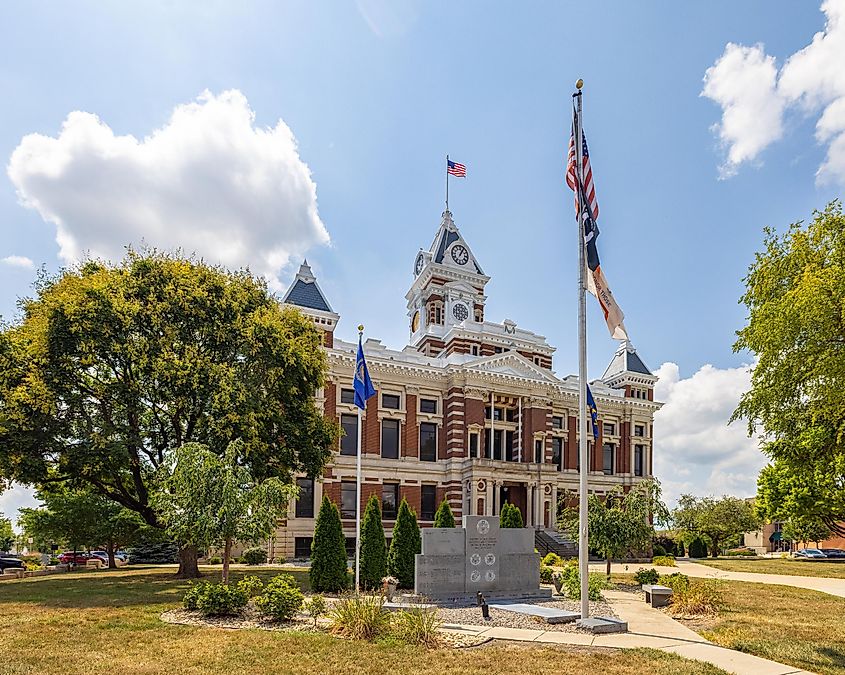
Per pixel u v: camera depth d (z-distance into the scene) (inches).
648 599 918.4
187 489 834.8
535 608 792.9
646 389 2738.7
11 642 584.4
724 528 2751.0
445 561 914.7
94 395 1200.2
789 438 719.1
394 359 2188.7
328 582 1038.4
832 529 1056.2
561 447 2448.3
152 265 1266.0
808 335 638.5
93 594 928.3
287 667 493.7
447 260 2760.8
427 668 494.0
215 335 1267.2
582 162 789.9
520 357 2353.6
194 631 635.5
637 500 1311.5
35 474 1138.0
